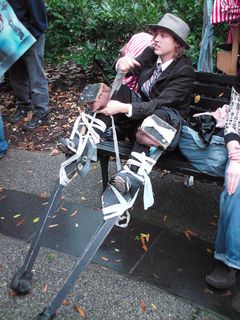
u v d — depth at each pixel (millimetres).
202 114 2516
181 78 2551
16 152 3814
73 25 4469
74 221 2832
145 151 2266
